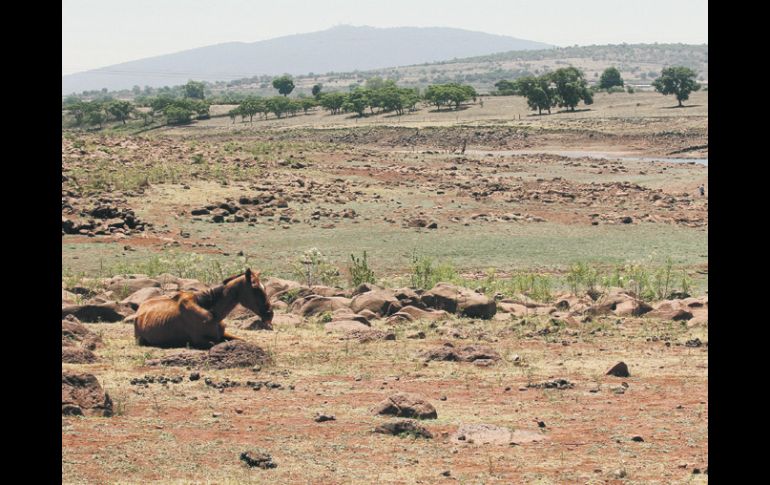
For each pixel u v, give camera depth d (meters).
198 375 13.24
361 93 188.00
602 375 14.37
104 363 14.12
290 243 36.44
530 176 64.12
